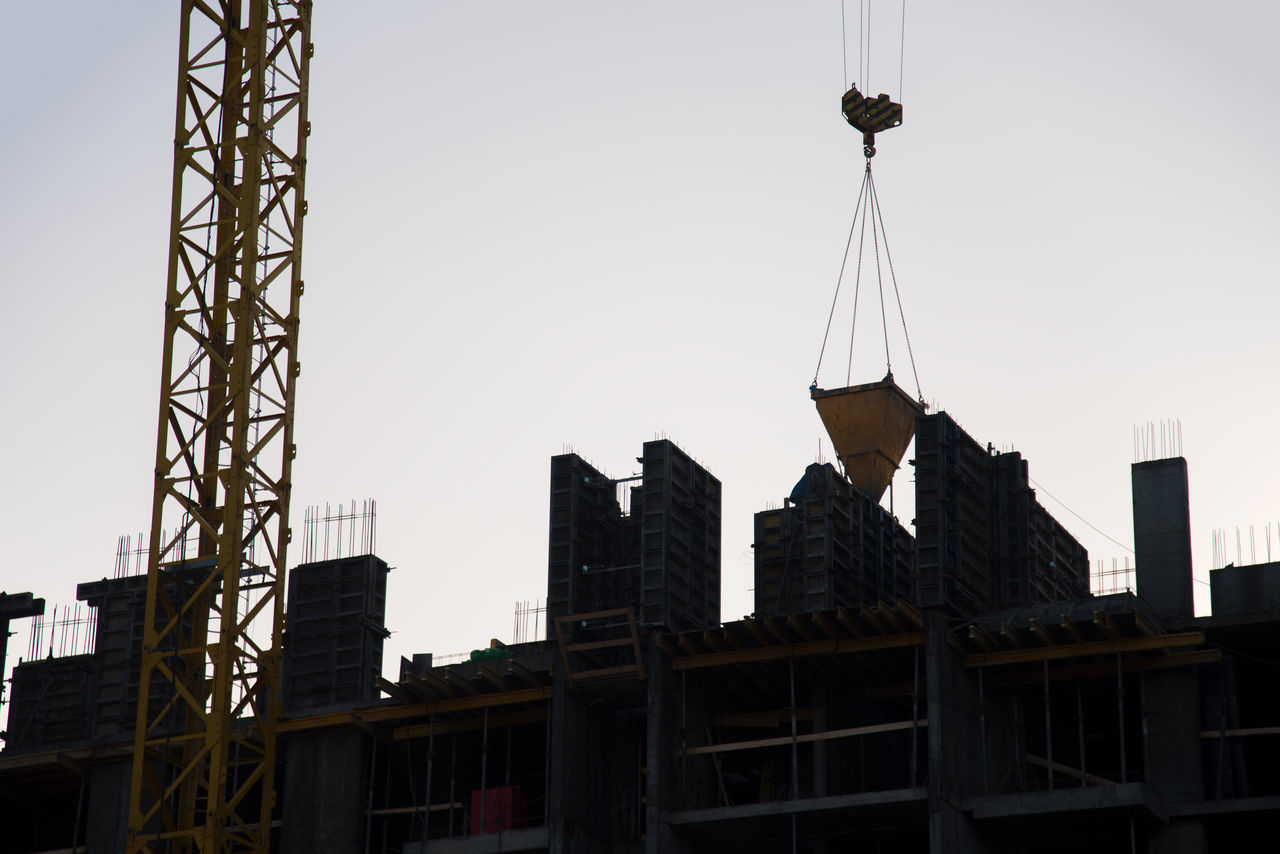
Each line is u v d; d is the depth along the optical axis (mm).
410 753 86375
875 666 81250
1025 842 78188
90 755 90938
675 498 84125
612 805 84188
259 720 83688
